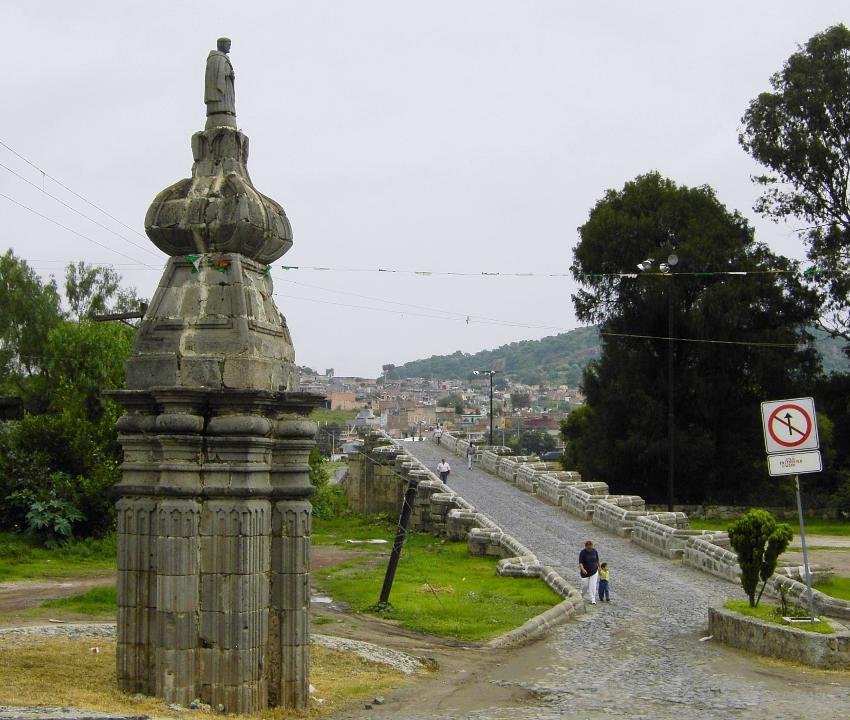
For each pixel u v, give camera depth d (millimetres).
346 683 16000
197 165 14125
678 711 14719
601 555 34844
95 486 36688
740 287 51938
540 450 132500
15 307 59062
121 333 53938
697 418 55000
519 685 16625
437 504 43250
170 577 12742
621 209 57531
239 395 13062
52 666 14938
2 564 31766
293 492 13656
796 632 18703
